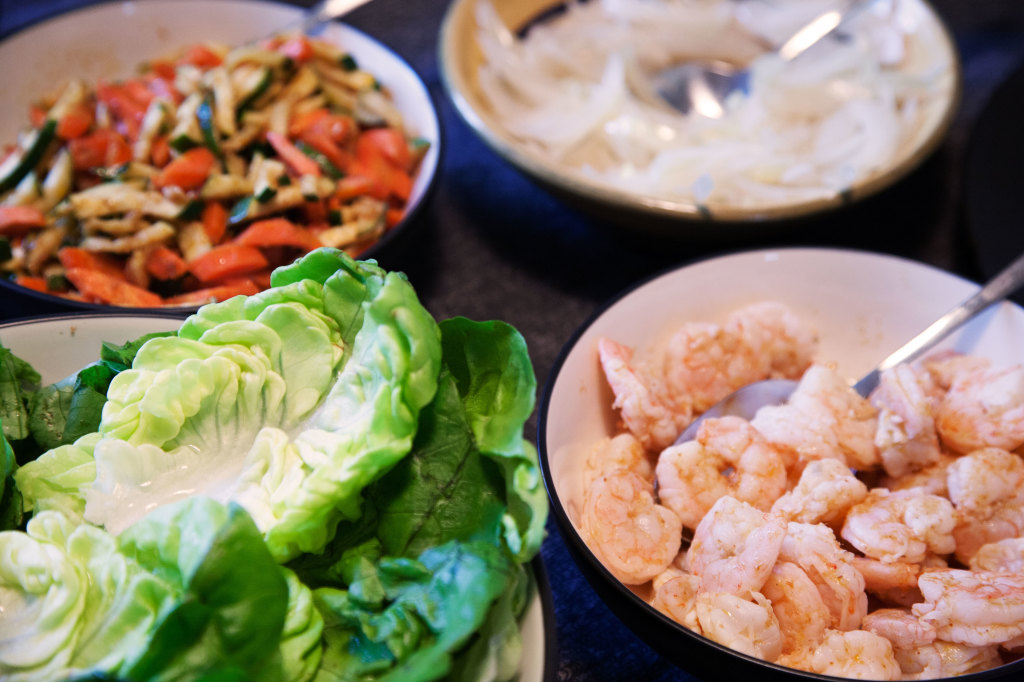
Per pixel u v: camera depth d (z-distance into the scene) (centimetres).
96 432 38
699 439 44
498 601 34
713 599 38
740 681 37
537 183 51
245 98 55
